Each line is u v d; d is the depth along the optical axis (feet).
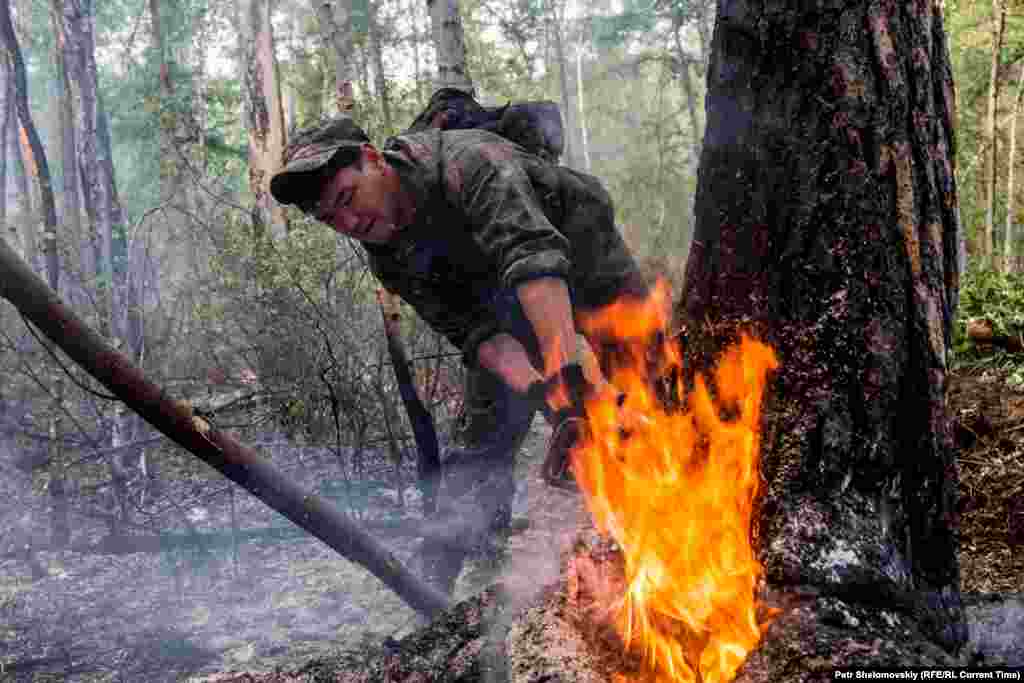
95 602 11.57
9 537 13.93
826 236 4.70
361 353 15.94
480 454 9.00
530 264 5.64
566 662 4.69
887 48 4.66
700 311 5.23
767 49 4.83
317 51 34.78
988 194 37.29
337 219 6.73
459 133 6.79
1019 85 38.40
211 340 18.26
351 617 10.68
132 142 40.60
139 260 18.86
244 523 14.87
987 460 10.65
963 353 16.21
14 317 15.52
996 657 5.65
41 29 38.52
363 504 14.69
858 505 4.51
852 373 4.64
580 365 5.41
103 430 14.75
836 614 4.09
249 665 9.11
